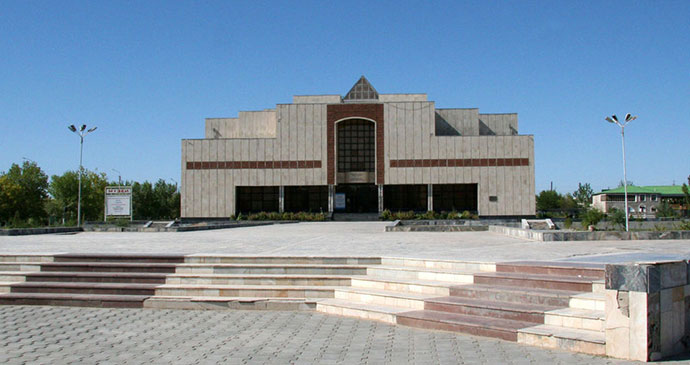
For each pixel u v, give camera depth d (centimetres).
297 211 6350
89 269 1295
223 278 1202
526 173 5684
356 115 5800
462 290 979
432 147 5741
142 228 3028
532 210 5666
